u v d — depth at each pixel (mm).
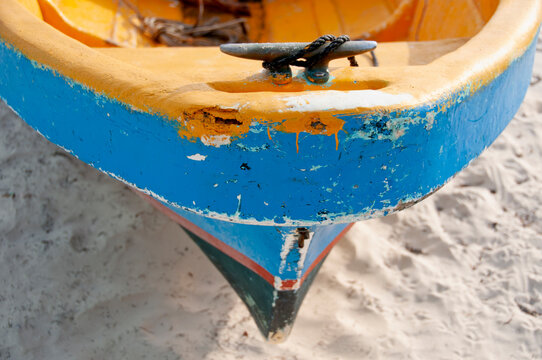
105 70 1742
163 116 1581
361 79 1789
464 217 3205
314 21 3271
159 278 2873
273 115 1506
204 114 1532
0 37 2076
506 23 2086
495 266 2982
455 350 2635
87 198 3164
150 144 1657
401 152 1594
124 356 2580
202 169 1606
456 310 2791
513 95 2062
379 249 3047
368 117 1521
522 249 3033
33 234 3000
